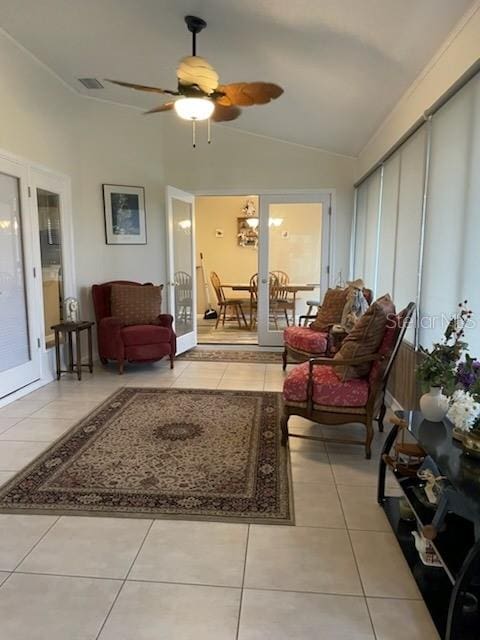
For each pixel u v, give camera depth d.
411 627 1.48
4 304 3.74
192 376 4.59
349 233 5.72
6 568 1.74
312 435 3.10
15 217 3.89
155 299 5.08
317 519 2.09
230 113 3.60
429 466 1.89
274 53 3.19
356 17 2.49
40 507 2.17
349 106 3.86
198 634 1.44
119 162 5.25
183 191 5.55
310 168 5.66
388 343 2.71
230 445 2.89
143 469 2.56
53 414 3.46
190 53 3.56
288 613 1.53
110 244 5.30
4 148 3.67
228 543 1.90
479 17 2.09
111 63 4.05
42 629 1.46
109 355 4.75
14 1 3.15
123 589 1.63
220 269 8.53
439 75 2.61
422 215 3.01
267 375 4.63
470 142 2.25
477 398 1.64
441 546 1.54
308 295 5.90
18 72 3.82
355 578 1.70
